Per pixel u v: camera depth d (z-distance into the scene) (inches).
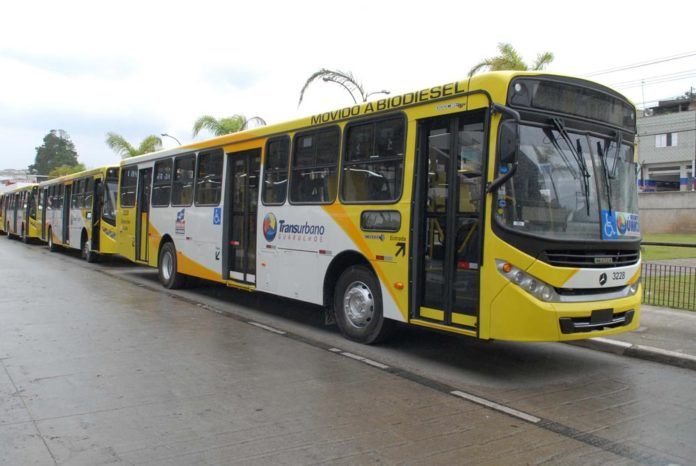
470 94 244.1
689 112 1920.5
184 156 477.7
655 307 397.1
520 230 228.8
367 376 246.1
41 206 1033.5
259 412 198.4
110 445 168.1
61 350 277.4
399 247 273.7
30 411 194.9
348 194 307.0
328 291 324.2
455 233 251.9
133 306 409.1
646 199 1466.5
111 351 278.2
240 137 399.5
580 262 237.5
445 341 316.2
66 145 4057.6
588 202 248.1
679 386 244.2
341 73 737.0
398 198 275.0
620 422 197.9
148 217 542.0
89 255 730.2
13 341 293.4
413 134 269.4
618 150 268.7
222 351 284.2
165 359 266.1
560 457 167.0
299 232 340.8
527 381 246.2
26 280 538.6
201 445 169.2
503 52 669.3
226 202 413.4
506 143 226.7
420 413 201.6
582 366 274.8
